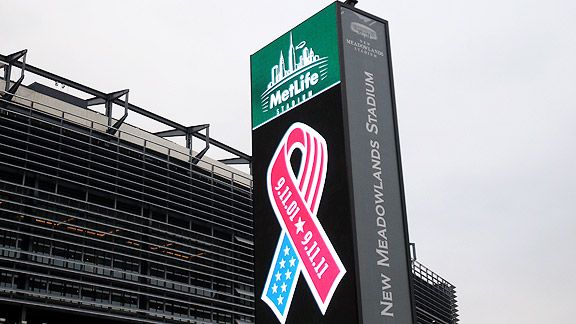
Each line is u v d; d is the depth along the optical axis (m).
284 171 18.92
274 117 19.77
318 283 16.91
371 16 19.33
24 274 28.17
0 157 29.03
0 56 31.72
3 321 26.00
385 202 17.25
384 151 17.86
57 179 30.22
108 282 30.77
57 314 29.34
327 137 17.75
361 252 16.23
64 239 29.72
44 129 30.52
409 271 16.92
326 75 18.36
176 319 32.66
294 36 19.86
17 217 28.45
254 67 21.00
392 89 18.81
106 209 31.95
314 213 17.56
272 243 18.67
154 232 33.47
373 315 15.82
